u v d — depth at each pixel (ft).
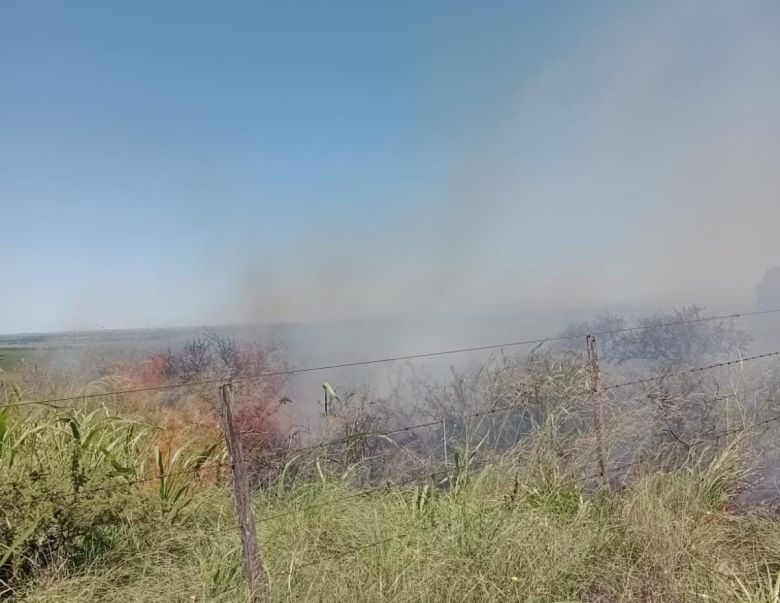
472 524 10.99
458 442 15.51
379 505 12.40
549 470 13.24
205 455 14.15
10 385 19.98
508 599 9.02
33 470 10.66
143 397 20.31
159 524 11.50
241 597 9.03
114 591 9.65
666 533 10.27
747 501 12.61
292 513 11.91
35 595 9.23
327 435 16.06
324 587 9.25
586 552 10.12
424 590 9.04
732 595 8.79
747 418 15.11
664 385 16.03
